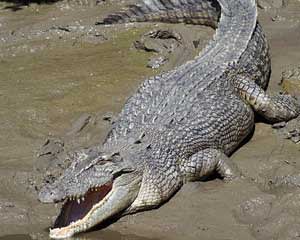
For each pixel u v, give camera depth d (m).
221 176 11.64
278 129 13.06
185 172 11.36
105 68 16.08
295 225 9.90
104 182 10.14
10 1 20.66
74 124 13.34
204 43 16.75
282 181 11.09
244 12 15.34
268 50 15.01
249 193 10.88
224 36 14.41
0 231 10.49
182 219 10.49
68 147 12.62
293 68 15.05
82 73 15.86
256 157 12.16
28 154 12.42
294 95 13.98
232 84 13.10
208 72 13.02
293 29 17.58
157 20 18.38
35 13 19.78
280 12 18.48
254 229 10.08
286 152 12.27
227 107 12.45
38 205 11.03
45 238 10.27
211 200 10.84
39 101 14.53
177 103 12.16
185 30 17.44
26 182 11.51
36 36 18.19
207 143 11.77
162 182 10.87
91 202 10.36
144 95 12.67
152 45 16.70
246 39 14.12
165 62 16.05
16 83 15.54
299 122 13.09
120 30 18.16
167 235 10.16
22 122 13.66
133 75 15.61
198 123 11.84
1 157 12.36
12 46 17.69
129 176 10.52
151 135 11.37
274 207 10.38
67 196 9.81
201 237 10.01
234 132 12.39
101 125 13.31
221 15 15.52
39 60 16.83
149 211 10.81
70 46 17.59
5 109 14.23
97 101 14.46
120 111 13.46
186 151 11.43
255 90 13.06
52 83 15.41
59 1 20.36
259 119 13.45
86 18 19.08
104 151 10.67
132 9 18.52
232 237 9.94
